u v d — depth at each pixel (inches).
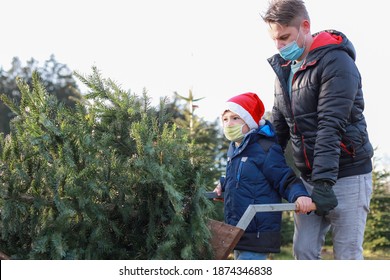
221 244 107.9
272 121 137.7
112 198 109.6
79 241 106.7
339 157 119.0
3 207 104.3
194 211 107.2
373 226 388.8
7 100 117.3
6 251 108.9
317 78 118.4
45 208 106.3
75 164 106.0
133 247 111.0
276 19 118.0
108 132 116.2
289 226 397.4
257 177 120.9
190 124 347.9
